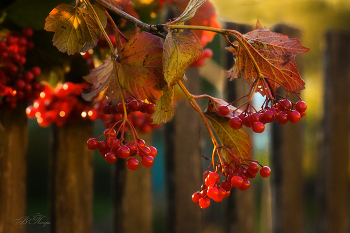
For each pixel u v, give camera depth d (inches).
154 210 168.1
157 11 51.5
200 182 67.2
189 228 65.8
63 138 54.5
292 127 78.9
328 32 84.8
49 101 50.9
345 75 86.4
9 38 46.7
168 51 41.1
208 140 131.7
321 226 86.2
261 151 156.7
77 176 55.5
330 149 85.3
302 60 78.6
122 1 44.0
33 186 186.1
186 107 66.4
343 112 86.6
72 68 49.9
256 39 42.4
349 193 91.8
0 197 51.6
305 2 114.0
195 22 50.6
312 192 187.5
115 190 60.6
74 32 42.9
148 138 61.0
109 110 44.0
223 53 70.2
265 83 42.3
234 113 43.6
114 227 60.7
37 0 47.0
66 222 54.7
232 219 72.0
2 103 49.0
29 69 49.1
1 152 50.5
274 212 78.7
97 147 41.8
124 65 41.7
